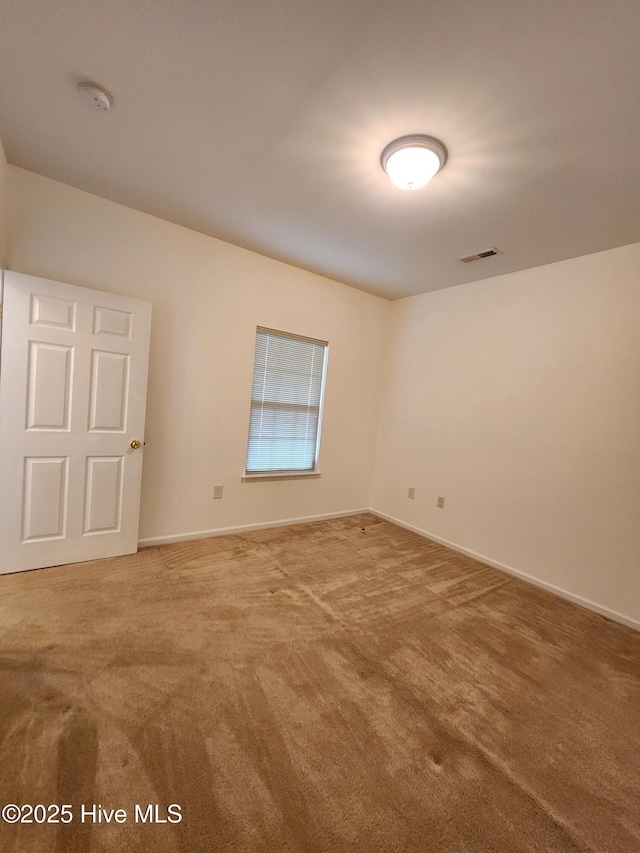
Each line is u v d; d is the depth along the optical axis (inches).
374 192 84.3
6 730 51.1
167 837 40.7
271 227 106.0
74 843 39.5
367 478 170.6
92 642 70.2
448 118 61.0
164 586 92.2
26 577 90.4
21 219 88.0
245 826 42.3
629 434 96.4
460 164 71.0
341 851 40.9
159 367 112.0
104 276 100.0
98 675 62.3
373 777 49.2
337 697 62.2
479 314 132.0
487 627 87.1
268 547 122.9
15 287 85.1
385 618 87.1
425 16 45.9
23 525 91.0
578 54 48.3
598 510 101.1
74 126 70.8
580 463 105.0
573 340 107.3
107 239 99.6
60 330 91.2
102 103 63.2
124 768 47.3
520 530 117.6
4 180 82.3
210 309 119.3
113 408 100.0
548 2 42.9
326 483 157.2
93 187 93.3
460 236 101.4
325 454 155.3
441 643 79.4
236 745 51.9
